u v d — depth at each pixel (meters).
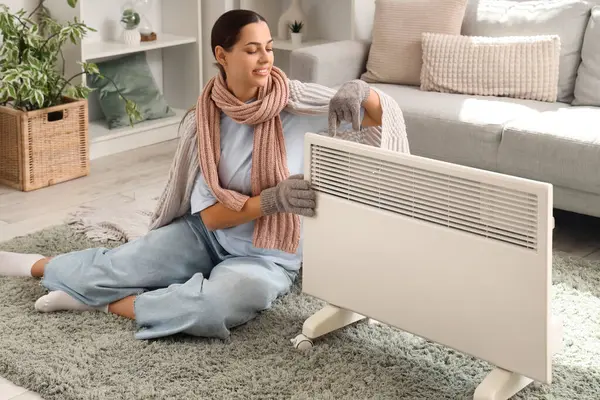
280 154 2.71
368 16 4.72
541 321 2.10
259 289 2.68
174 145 4.84
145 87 4.93
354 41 4.51
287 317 2.79
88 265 2.84
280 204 2.60
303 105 2.70
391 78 4.29
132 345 2.60
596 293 2.98
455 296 2.27
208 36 5.06
